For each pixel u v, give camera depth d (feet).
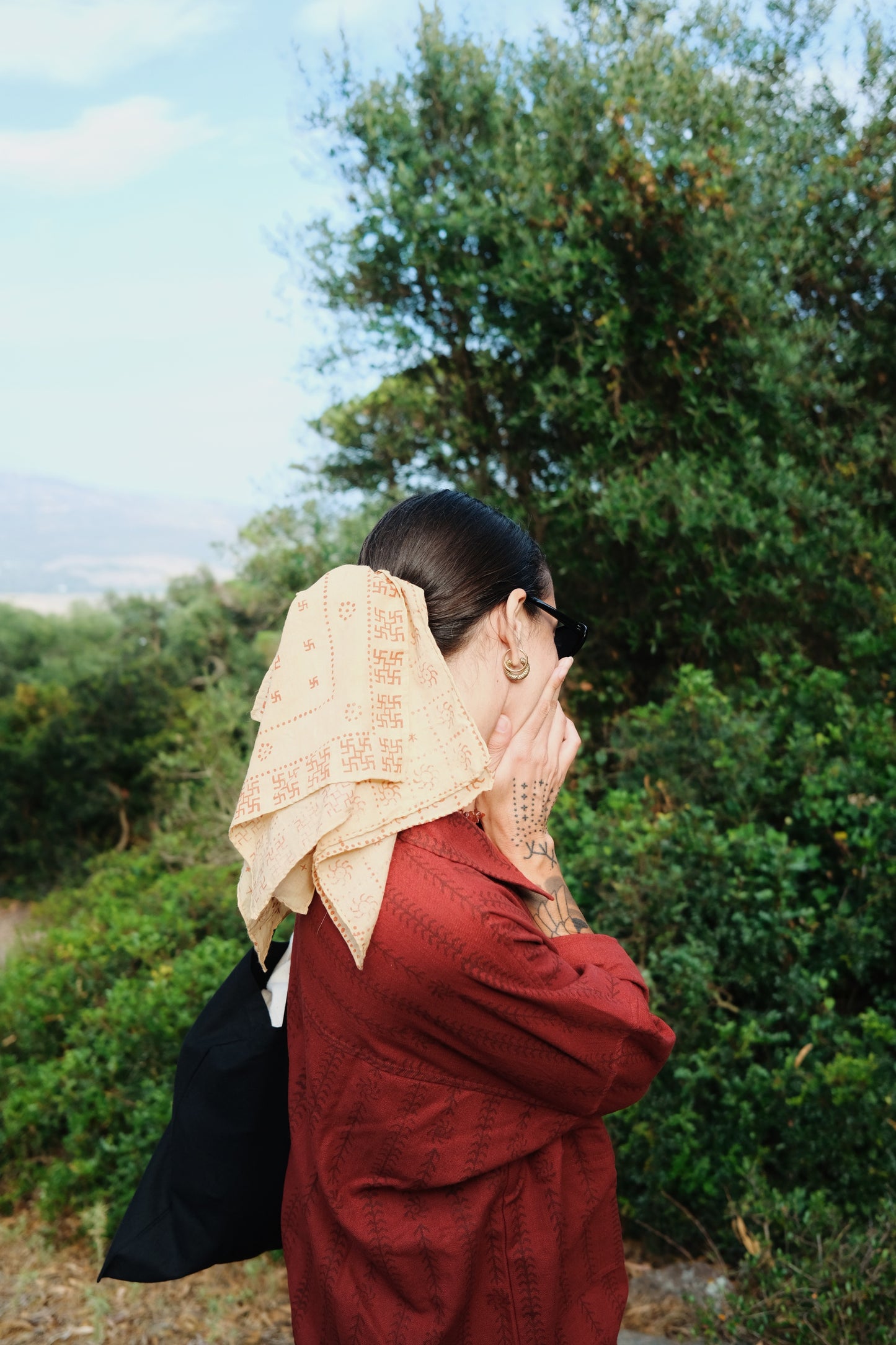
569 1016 3.12
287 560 15.61
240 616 30.19
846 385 13.35
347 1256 3.27
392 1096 3.13
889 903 8.66
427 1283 3.15
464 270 13.51
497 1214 3.23
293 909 3.13
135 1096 11.00
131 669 29.25
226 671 29.58
